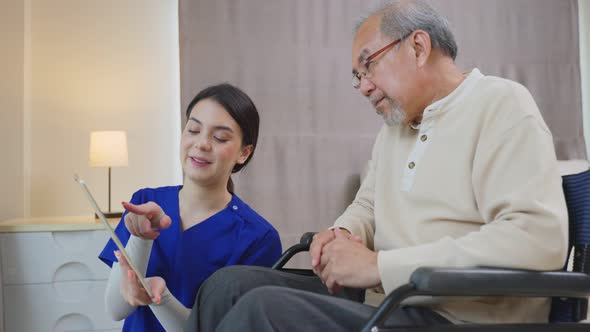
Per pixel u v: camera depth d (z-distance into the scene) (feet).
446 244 3.59
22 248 7.95
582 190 3.94
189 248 4.97
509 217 3.61
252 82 10.75
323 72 11.05
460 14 11.60
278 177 10.80
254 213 5.31
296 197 10.84
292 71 10.93
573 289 3.39
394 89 4.35
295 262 10.73
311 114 10.98
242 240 5.05
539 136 3.82
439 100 4.30
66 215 10.12
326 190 10.96
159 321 4.67
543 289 3.34
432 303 3.80
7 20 9.32
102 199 10.25
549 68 11.84
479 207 3.94
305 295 3.49
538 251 3.45
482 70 11.62
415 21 4.34
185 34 10.44
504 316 3.77
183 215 5.08
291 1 10.96
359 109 11.14
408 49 4.34
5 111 9.23
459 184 4.07
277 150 10.82
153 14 10.61
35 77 10.11
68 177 10.15
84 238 8.13
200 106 4.90
